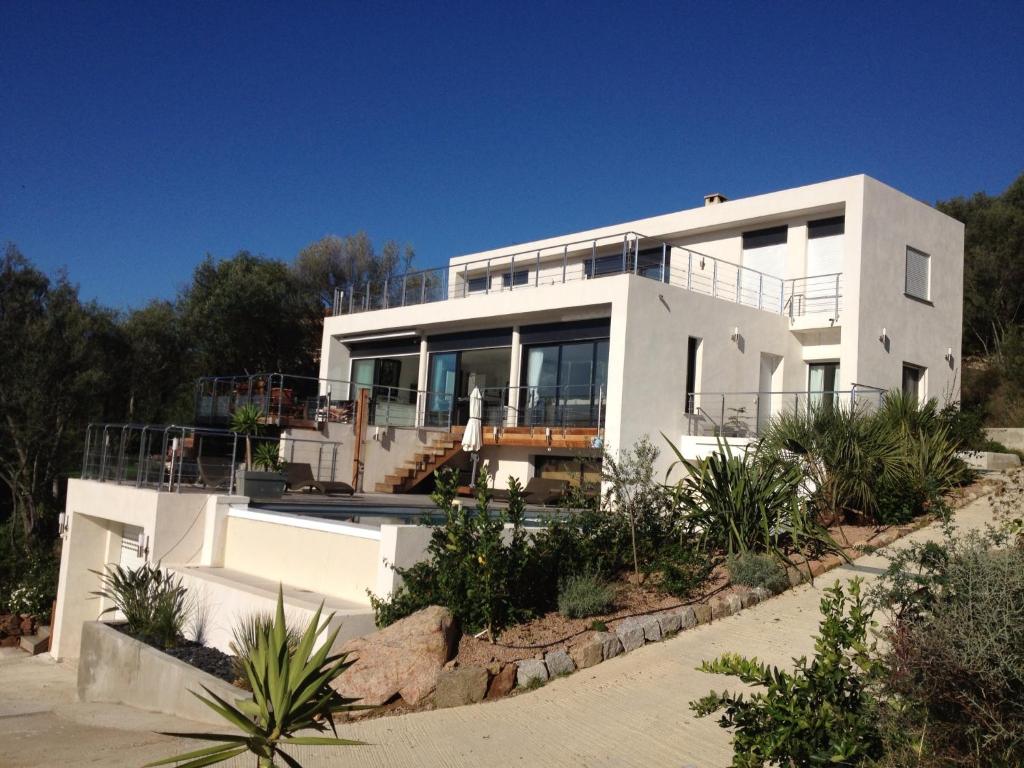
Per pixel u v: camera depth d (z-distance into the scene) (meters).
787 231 21.69
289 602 10.34
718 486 11.62
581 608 9.39
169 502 13.70
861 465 13.02
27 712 11.00
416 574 9.73
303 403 22.06
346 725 7.60
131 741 8.43
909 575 5.09
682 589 10.08
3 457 27.36
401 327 23.89
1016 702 4.34
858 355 19.36
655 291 17.67
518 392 20.98
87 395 28.28
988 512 13.24
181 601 12.48
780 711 4.63
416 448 22.28
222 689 8.91
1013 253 31.47
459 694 7.88
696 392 18.42
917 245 21.47
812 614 9.48
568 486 14.65
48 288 29.06
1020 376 27.27
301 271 42.28
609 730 6.91
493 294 20.81
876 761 4.68
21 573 22.73
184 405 35.03
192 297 38.81
